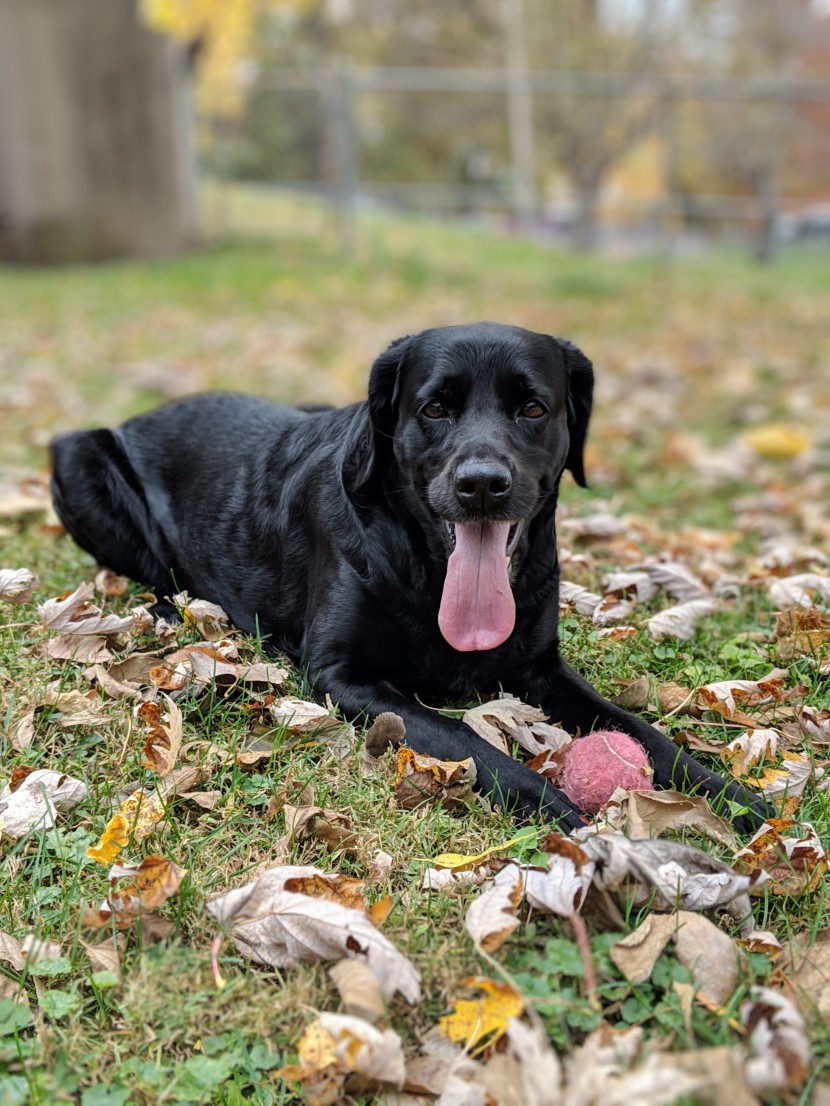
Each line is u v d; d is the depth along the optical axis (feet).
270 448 3.99
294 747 3.21
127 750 3.17
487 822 2.98
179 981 2.55
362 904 2.66
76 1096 2.39
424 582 3.40
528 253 18.20
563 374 3.58
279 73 16.69
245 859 2.85
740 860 2.79
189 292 12.07
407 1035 2.46
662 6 25.82
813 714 3.39
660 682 3.60
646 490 5.80
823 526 5.18
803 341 10.94
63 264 14.19
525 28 26.50
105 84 13.92
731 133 24.67
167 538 4.19
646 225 25.62
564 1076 2.32
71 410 6.93
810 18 27.32
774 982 2.51
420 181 33.01
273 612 3.82
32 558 4.33
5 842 2.89
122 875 2.72
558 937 2.62
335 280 13.25
